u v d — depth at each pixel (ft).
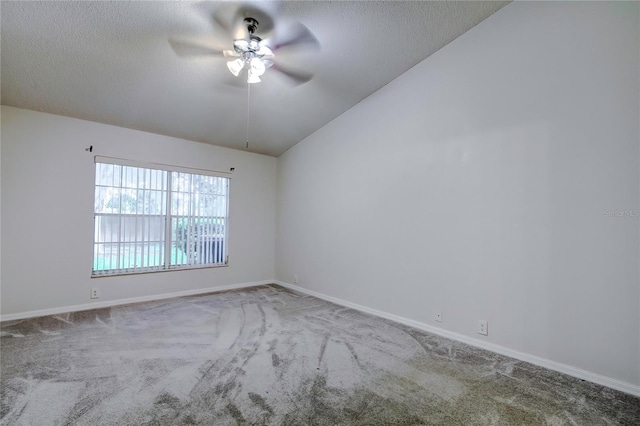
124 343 8.89
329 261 14.30
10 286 10.85
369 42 9.55
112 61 9.29
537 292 7.87
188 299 14.03
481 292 8.94
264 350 8.54
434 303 10.09
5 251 10.80
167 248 14.37
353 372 7.36
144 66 9.66
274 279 18.15
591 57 7.13
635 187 6.56
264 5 7.80
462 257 9.40
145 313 11.80
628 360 6.59
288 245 17.10
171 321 10.91
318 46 9.57
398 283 11.22
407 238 10.97
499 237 8.60
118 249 13.06
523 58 8.22
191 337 9.43
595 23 7.09
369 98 12.51
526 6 8.19
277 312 12.21
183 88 11.00
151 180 13.98
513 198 8.34
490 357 8.25
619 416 5.80
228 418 5.62
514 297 8.27
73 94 10.67
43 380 6.80
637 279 6.51
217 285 15.97
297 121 14.21
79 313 11.67
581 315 7.20
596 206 7.02
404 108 11.18
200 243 15.46
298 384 6.80
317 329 10.30
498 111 8.70
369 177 12.46
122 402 6.05
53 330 9.86
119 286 13.03
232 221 16.55
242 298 14.35
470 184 9.27
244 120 13.76
